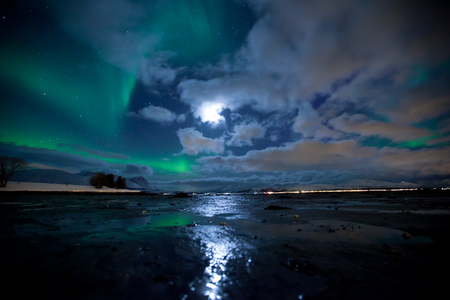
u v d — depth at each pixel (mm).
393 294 3027
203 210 16109
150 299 2902
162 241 5984
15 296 2916
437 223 8258
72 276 3598
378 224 8719
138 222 9562
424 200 23438
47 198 28438
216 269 3973
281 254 4863
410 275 3676
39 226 8070
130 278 3553
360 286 3287
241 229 7918
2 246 5273
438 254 4730
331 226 8531
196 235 6809
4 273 3684
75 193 50750
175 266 4113
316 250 5152
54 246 5344
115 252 4926
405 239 6172
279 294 3045
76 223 8969
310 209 16391
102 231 7340
